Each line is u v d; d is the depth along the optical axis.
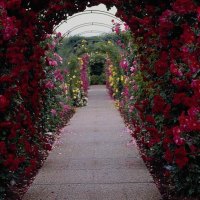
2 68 5.42
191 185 5.64
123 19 7.21
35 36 7.22
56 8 7.11
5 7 5.32
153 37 6.72
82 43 22.25
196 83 5.04
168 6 6.30
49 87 9.74
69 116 16.62
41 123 9.13
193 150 5.16
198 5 5.46
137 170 7.46
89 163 8.09
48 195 6.11
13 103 5.47
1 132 5.36
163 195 6.03
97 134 11.81
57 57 12.77
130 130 11.93
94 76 40.56
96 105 21.91
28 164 6.51
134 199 5.89
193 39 5.22
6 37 5.14
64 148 9.66
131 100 12.13
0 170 5.42
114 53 20.31
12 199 5.95
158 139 6.57
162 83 6.21
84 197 6.01
